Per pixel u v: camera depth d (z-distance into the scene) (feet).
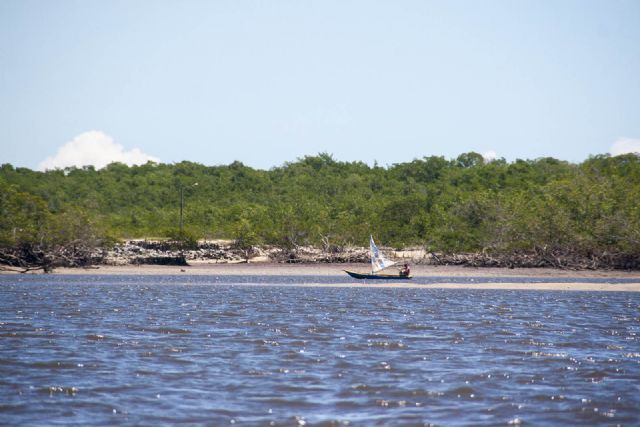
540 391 283.59
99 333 432.66
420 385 292.20
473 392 281.54
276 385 291.58
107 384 292.40
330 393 279.28
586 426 239.09
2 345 383.65
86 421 242.17
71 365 329.72
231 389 285.02
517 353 366.43
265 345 388.16
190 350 371.15
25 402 264.52
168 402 265.54
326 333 435.94
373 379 302.86
